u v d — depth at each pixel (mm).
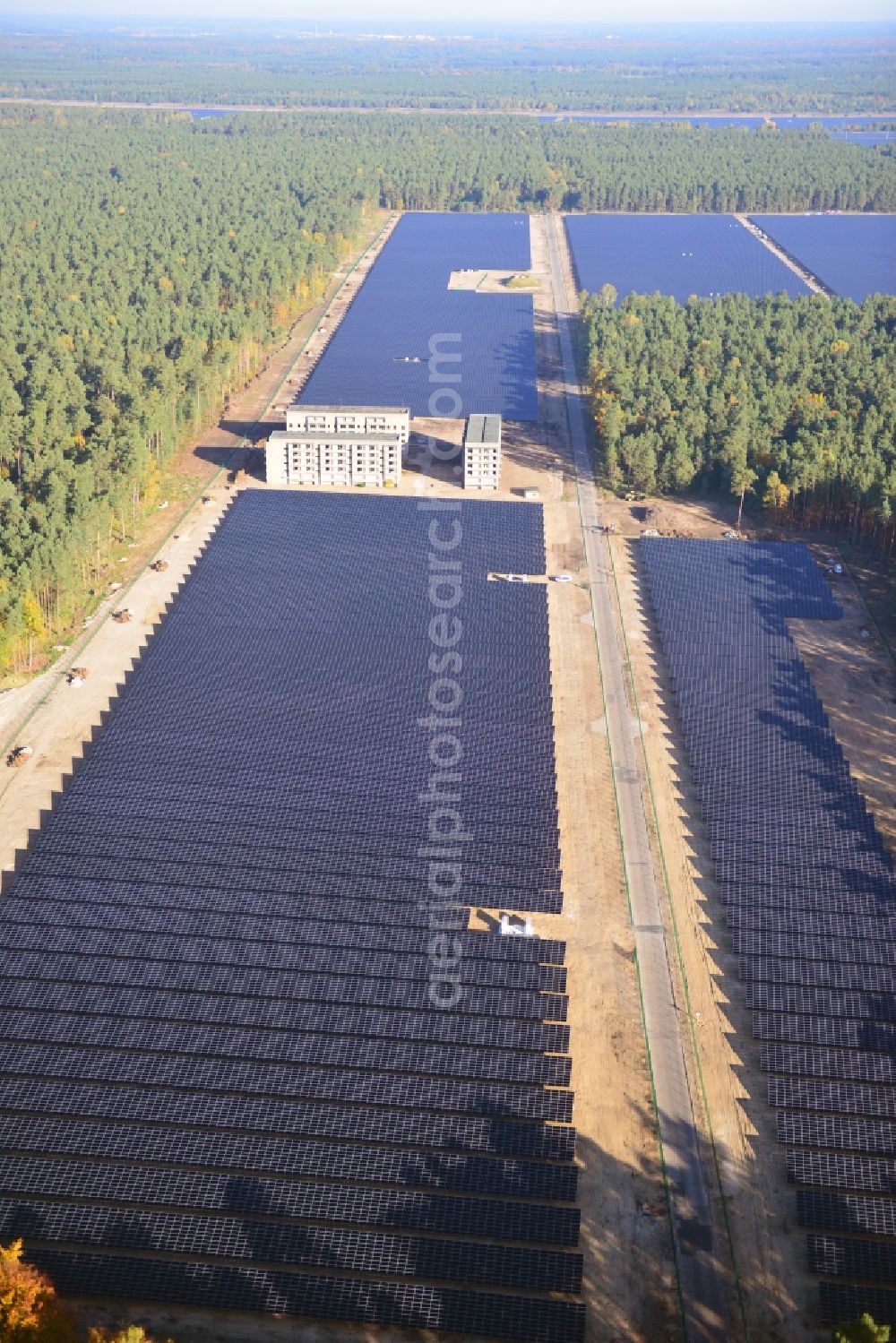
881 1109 165000
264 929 191875
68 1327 135500
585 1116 166500
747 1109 168125
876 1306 141750
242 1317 141750
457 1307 141500
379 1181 154500
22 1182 152625
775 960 188625
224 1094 165500
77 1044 171125
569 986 187250
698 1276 146875
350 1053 171250
